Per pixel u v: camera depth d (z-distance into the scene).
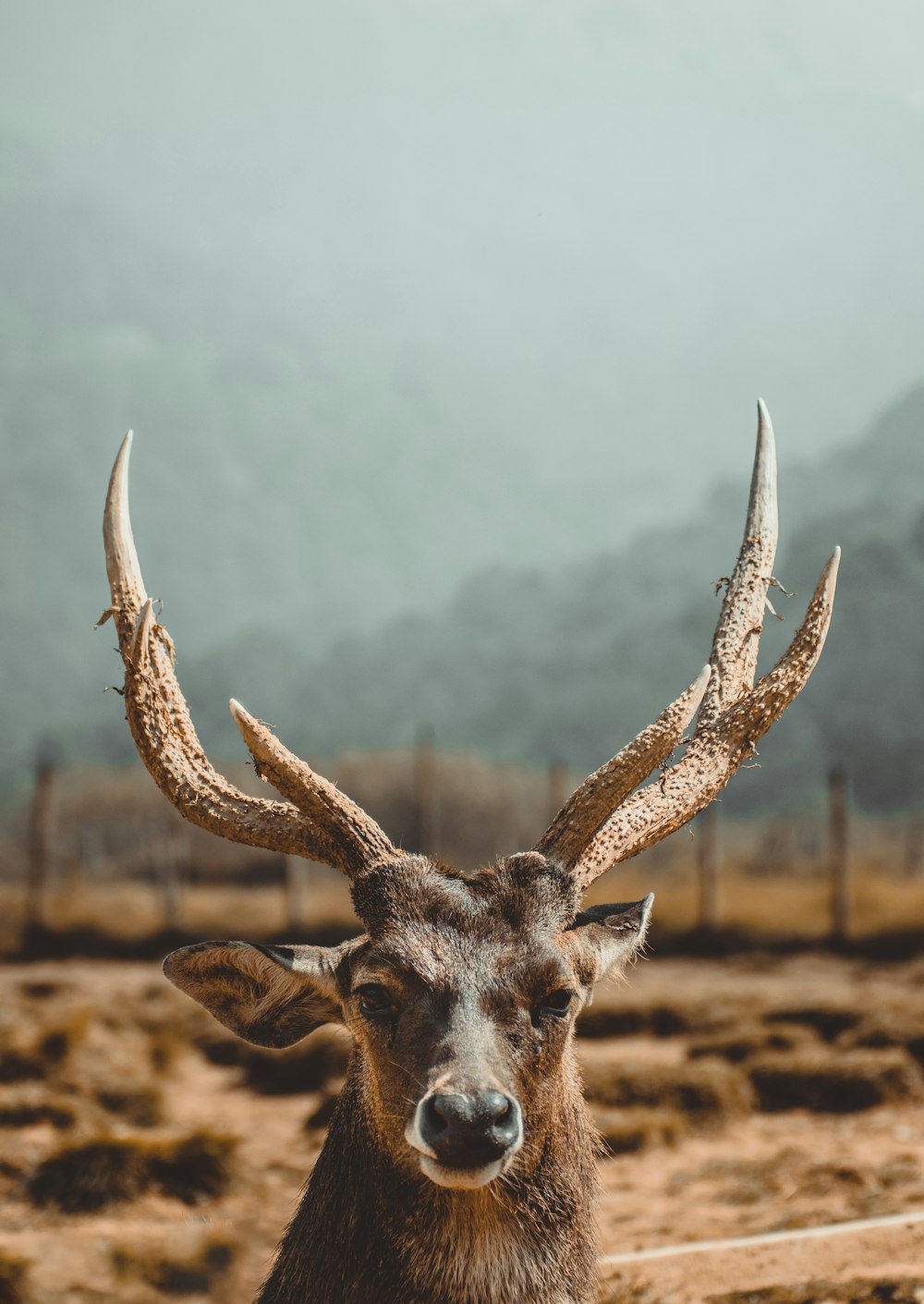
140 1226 14.02
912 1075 19.73
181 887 56.50
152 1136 18.58
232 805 8.17
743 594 9.18
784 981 35.56
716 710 8.84
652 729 7.92
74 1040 22.05
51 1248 13.04
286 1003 8.03
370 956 7.30
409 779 76.00
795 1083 19.52
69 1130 18.23
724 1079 19.19
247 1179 15.61
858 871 67.38
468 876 7.62
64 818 88.50
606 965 8.10
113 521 8.45
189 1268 13.00
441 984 7.06
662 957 42.19
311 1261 7.73
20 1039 22.92
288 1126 19.48
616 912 8.28
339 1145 7.80
